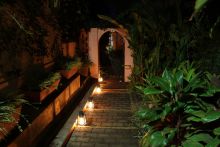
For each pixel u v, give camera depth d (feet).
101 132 23.11
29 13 20.70
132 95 34.76
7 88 19.66
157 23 25.95
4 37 18.16
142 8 29.30
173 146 12.05
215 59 18.45
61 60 31.60
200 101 12.19
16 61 20.94
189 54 20.97
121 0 40.29
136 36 27.73
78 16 36.58
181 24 22.20
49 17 26.86
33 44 21.79
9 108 14.56
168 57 22.04
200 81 12.81
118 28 40.37
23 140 16.38
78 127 24.18
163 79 12.91
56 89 26.32
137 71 25.77
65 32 33.76
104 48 54.75
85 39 42.37
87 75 41.65
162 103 13.16
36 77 23.99
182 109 12.24
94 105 31.19
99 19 40.75
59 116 24.70
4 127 14.80
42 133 20.31
